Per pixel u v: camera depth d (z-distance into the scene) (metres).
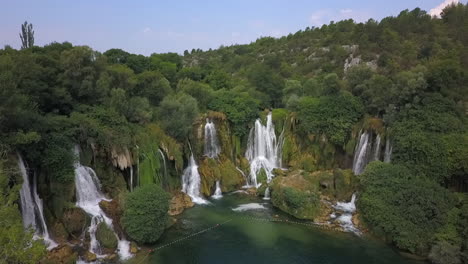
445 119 40.31
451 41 95.00
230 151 56.00
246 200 47.72
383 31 112.94
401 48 97.75
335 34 135.88
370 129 49.41
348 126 51.81
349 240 36.25
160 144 43.94
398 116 45.31
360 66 59.25
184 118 47.62
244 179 54.22
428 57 84.81
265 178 54.28
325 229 38.72
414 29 112.00
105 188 37.69
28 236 18.09
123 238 33.41
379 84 51.72
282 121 59.84
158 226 34.16
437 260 30.62
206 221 40.38
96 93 41.50
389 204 36.88
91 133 36.34
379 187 39.06
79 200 34.62
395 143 42.91
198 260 31.94
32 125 30.78
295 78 88.19
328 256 33.09
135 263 30.45
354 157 51.72
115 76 45.81
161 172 43.97
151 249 33.25
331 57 115.19
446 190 35.62
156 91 51.66
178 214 41.91
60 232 31.20
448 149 37.66
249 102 59.12
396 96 47.31
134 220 32.78
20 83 32.75
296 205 41.81
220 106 57.53
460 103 44.34
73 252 29.84
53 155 31.66
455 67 44.34
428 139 39.31
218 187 50.34
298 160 55.94
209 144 53.75
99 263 29.77
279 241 36.00
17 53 38.53
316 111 55.09
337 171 47.03
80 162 35.50
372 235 37.19
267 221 40.81
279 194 44.41
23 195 29.64
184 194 46.34
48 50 46.59
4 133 28.22
